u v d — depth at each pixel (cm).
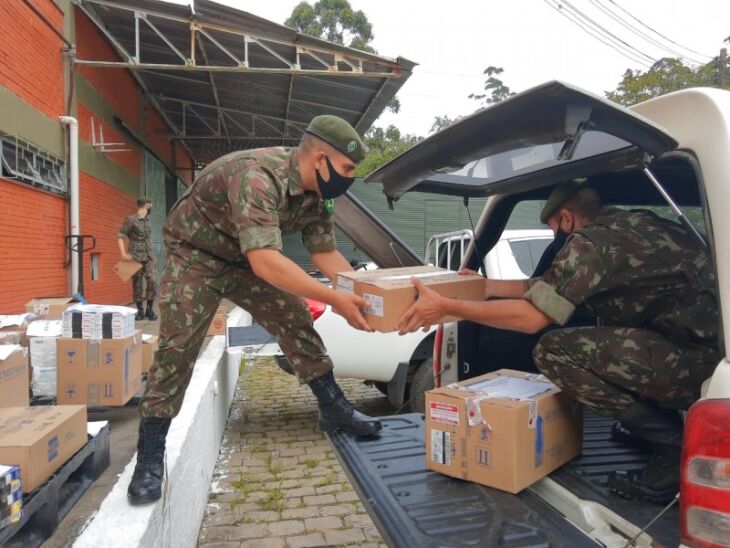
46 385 350
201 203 225
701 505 115
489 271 407
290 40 823
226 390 494
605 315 198
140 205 816
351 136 212
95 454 267
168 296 228
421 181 234
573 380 190
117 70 1026
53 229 722
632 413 183
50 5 712
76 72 794
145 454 226
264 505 341
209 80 1095
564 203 209
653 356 178
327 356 265
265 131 1512
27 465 202
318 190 223
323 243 261
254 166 212
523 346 287
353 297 195
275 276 199
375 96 1061
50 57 716
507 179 238
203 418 339
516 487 183
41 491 205
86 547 187
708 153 139
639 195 246
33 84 665
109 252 968
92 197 876
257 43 822
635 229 184
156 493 219
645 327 193
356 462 222
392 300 185
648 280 182
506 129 157
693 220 232
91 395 339
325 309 446
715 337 174
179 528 259
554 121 144
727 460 113
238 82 1094
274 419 510
